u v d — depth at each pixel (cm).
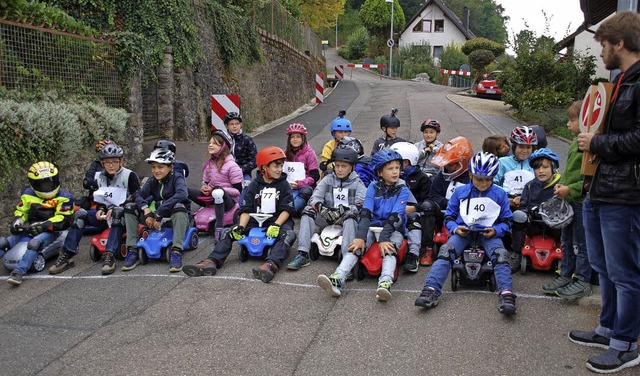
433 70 5347
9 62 788
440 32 6469
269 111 2195
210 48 1556
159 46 1230
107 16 1123
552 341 407
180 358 398
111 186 654
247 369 380
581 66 1919
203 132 1459
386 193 547
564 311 459
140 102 1098
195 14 1448
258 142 1603
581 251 466
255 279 554
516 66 1912
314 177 778
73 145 806
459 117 1928
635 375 357
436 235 603
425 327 436
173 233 599
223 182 733
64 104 835
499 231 493
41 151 752
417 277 555
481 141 1434
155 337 433
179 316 470
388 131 807
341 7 4503
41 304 505
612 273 355
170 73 1315
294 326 445
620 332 361
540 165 540
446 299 493
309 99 3067
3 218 695
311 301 495
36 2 870
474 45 3966
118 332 443
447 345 405
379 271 532
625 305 354
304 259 585
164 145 647
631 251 347
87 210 690
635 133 320
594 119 352
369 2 6669
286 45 2547
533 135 594
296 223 785
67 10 1063
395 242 527
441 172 616
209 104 1514
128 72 1048
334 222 602
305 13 4275
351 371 373
